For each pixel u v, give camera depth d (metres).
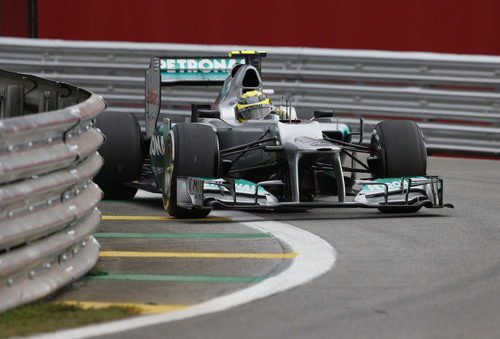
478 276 22.78
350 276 22.69
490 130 53.28
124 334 17.45
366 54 54.91
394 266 23.95
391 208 33.59
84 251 22.86
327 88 55.62
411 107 54.72
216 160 32.09
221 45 55.97
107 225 30.48
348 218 32.25
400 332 17.78
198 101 57.28
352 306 19.72
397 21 55.97
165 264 24.09
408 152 33.53
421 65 54.44
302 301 20.12
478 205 35.91
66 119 20.83
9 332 17.38
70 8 58.56
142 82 57.09
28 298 19.20
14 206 18.88
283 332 17.70
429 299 20.39
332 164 31.84
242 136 34.22
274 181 32.09
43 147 20.02
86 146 22.56
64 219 20.78
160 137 35.38
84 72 57.88
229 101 36.00
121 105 57.62
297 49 55.69
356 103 55.44
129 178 37.22
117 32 58.00
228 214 33.25
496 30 55.00
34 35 58.69
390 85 55.09
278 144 32.03
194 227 30.11
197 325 18.12
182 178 31.69
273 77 56.44
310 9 56.56
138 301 20.09
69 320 18.30
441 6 55.53
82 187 22.86
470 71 53.72
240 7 56.75
